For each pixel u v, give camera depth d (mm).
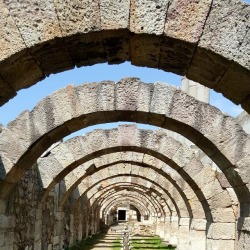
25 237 10695
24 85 5301
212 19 4777
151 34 4742
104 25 4691
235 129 9062
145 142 12516
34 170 11680
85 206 22109
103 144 12398
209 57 4914
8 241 9102
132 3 4750
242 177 8930
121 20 4715
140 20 4734
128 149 12734
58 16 4680
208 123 9070
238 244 8914
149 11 4754
